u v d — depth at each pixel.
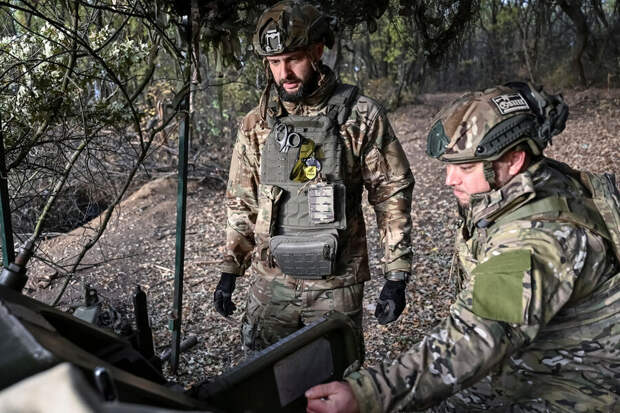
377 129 2.26
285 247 2.24
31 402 0.64
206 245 5.52
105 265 5.02
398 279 2.31
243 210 2.49
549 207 1.38
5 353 0.93
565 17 16.72
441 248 5.17
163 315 4.09
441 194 6.88
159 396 1.03
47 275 4.73
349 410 1.28
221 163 7.90
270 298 2.37
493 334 1.26
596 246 1.39
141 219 6.16
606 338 1.42
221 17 2.50
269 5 2.56
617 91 12.45
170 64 5.89
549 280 1.30
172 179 7.28
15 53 2.56
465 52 16.17
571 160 7.88
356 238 2.35
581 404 1.46
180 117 2.63
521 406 1.55
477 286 1.32
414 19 2.93
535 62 15.34
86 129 2.54
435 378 1.27
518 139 1.37
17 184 3.24
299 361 1.48
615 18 14.07
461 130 1.41
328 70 2.25
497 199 1.42
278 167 2.26
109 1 2.75
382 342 3.62
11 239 2.24
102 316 1.47
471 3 2.97
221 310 2.52
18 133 2.59
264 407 1.40
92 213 6.13
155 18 2.33
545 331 1.46
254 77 4.15
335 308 2.30
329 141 2.22
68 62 2.64
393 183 2.32
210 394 1.29
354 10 2.86
